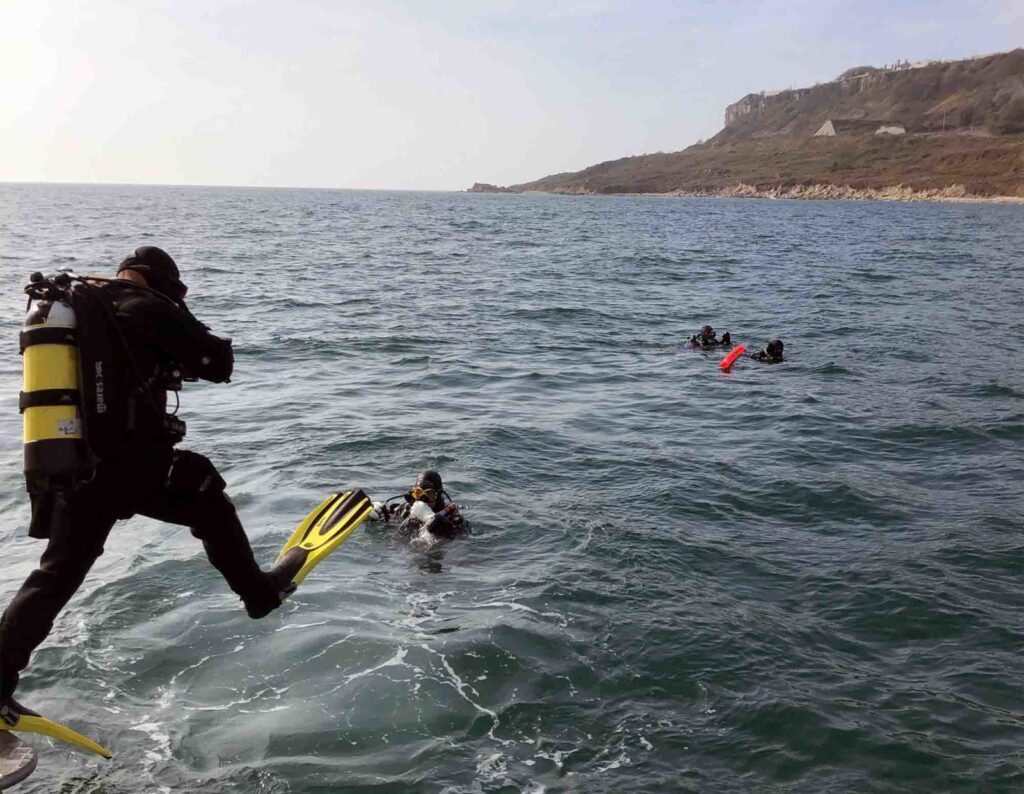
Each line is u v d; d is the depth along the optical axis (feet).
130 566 24.47
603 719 18.35
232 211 338.95
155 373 11.52
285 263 128.16
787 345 68.74
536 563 26.18
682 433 41.93
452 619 22.30
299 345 63.00
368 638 21.01
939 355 64.44
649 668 20.38
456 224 274.16
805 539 28.91
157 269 12.01
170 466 11.89
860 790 16.47
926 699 19.52
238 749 16.74
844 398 49.90
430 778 16.15
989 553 27.66
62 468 10.82
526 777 16.38
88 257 125.18
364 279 109.81
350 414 43.57
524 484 33.68
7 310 71.41
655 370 58.08
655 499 32.19
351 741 17.12
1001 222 315.17
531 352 63.62
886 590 24.89
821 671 20.59
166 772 15.97
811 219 341.62
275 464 34.94
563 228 260.42
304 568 13.60
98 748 11.99
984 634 22.59
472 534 28.37
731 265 140.67
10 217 245.24
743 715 18.66
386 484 32.99
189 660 19.80
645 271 128.47
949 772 17.01
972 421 44.29
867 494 33.12
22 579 23.72
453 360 59.31
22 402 11.08
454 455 36.70
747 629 22.39
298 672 19.45
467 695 18.89
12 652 11.05
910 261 150.10
